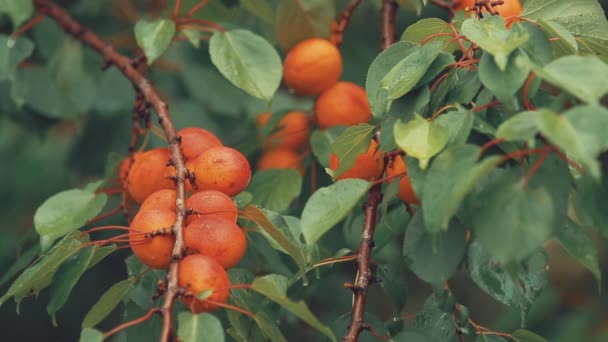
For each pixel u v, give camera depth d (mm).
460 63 967
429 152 904
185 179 1028
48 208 1071
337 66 1220
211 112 1416
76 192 1088
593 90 866
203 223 973
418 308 1608
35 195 1576
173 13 1201
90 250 1003
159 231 966
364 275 1008
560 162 899
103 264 1542
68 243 989
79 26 1269
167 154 1102
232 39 1136
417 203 1024
